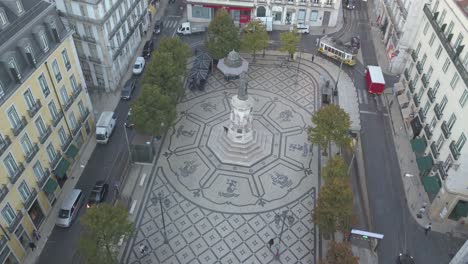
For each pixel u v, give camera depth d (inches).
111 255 1651.1
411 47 2933.1
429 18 2377.0
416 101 2490.2
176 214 2062.0
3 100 1612.9
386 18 3464.6
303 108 2743.6
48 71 1926.7
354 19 3789.4
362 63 3218.5
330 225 1797.5
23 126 1761.8
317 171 2315.5
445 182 1956.2
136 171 2282.2
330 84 2947.8
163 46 2568.9
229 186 2213.3
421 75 2449.6
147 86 2199.8
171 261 1856.5
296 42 2982.3
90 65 2758.4
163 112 2199.8
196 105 2743.6
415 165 2389.3
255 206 2112.5
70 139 2214.6
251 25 2974.9
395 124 2659.9
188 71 3026.6
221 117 2647.6
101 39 2564.0
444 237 2016.5
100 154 2379.4
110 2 2605.8
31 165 1851.6
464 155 1809.8
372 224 2059.5
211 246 1921.8
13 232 1745.8
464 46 1951.3
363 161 2400.3
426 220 2095.2
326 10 3518.7
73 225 2003.0
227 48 2871.6
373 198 2192.4
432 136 2218.3
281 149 2438.5
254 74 3038.9
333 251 1605.6
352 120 2581.2
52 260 1861.5
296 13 3558.1
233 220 2041.1
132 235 1914.4
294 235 1980.8
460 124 1889.8
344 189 1780.3
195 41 3408.0
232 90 2891.2
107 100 2778.1
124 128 2541.8
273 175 2283.5
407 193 2228.1
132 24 3085.6
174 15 3757.4
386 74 3102.9
